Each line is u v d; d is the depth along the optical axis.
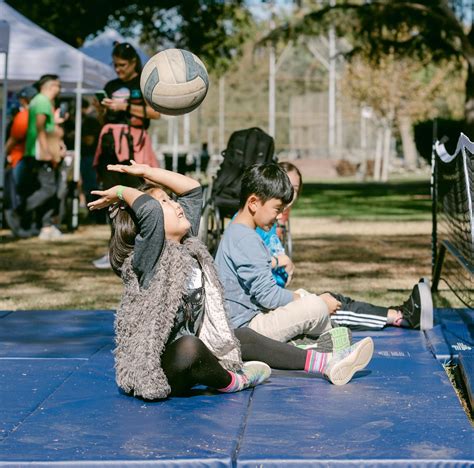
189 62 5.98
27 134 14.22
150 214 4.23
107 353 5.47
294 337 5.09
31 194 14.44
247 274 5.03
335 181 44.88
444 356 5.45
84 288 9.44
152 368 4.26
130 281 4.36
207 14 31.03
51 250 12.91
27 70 15.03
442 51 32.50
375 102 48.59
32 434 3.81
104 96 10.30
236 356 4.48
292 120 64.31
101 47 20.70
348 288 9.34
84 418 4.05
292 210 21.83
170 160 31.66
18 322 6.58
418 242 14.20
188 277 4.37
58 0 25.05
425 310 6.13
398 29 30.91
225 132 72.31
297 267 11.11
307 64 65.62
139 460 3.46
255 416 4.08
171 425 3.93
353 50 32.81
